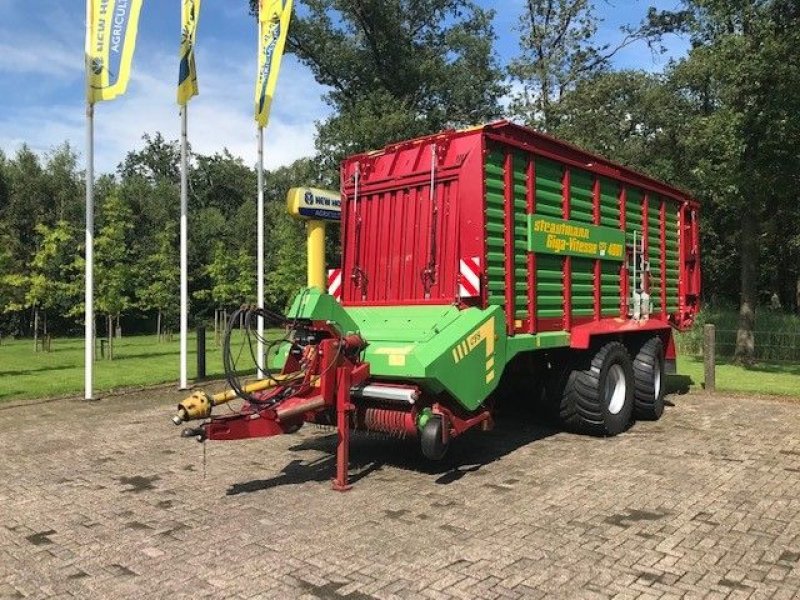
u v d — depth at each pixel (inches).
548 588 146.4
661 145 991.0
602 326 307.3
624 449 275.9
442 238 251.8
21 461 262.8
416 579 151.0
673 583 149.2
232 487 225.1
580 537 176.1
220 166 2437.3
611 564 159.0
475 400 230.2
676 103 960.3
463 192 244.2
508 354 249.4
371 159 281.7
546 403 307.3
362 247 280.1
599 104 1011.3
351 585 148.3
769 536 177.0
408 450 274.4
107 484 230.2
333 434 308.2
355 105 1115.3
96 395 425.7
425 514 195.5
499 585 147.8
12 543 176.7
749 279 705.6
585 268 306.3
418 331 235.5
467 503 205.3
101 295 764.0
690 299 419.2
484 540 174.2
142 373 577.6
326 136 1069.1
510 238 254.2
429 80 1210.6
